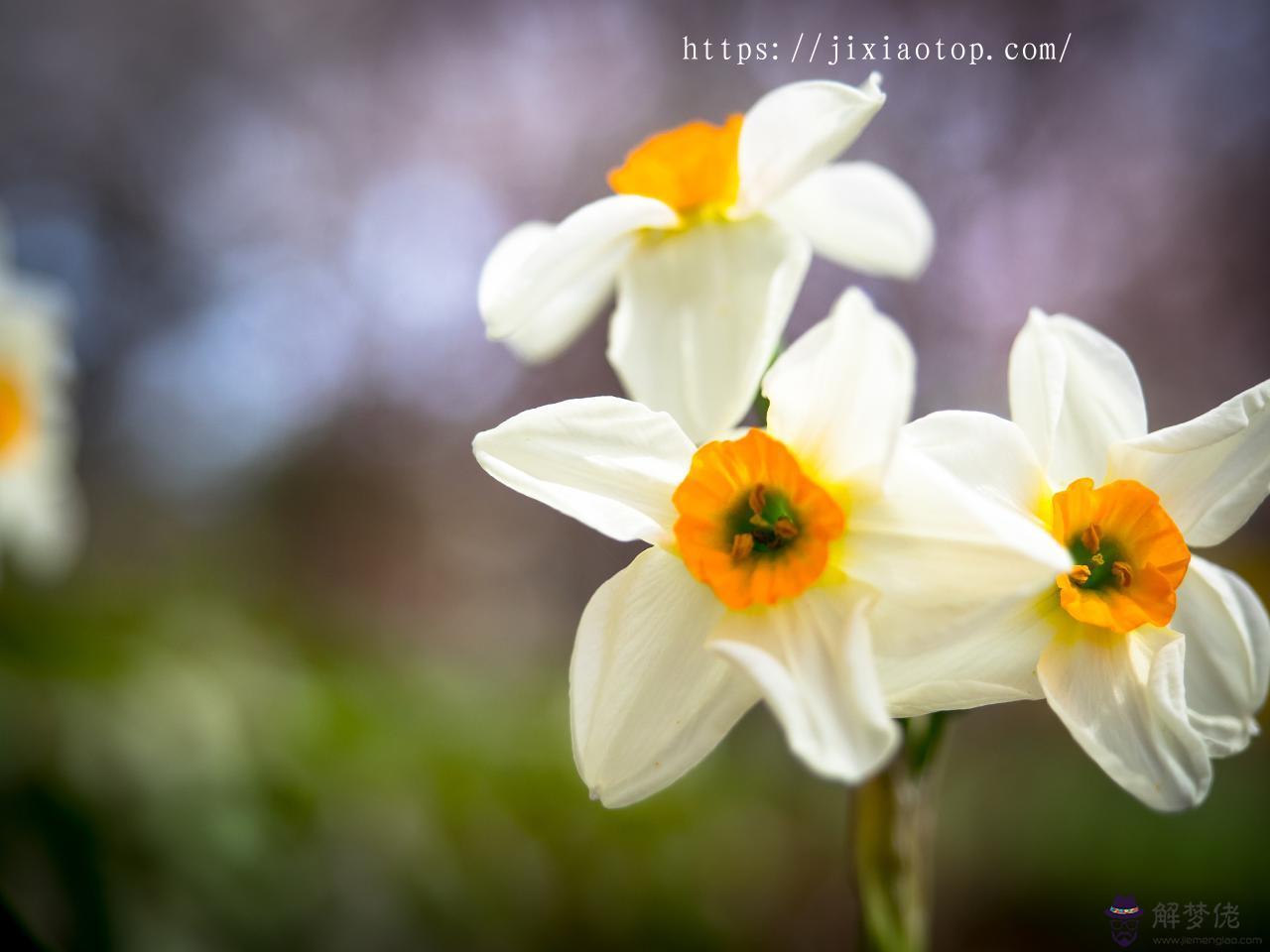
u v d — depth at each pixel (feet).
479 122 4.02
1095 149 3.28
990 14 3.24
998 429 0.74
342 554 4.03
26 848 1.07
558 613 3.79
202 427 4.11
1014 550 0.69
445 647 3.26
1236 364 3.47
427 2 4.01
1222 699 0.76
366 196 4.20
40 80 4.17
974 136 3.20
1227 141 3.39
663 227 0.90
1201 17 3.29
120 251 4.24
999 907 2.35
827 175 0.97
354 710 1.69
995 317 3.18
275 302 4.26
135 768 1.14
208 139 4.29
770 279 0.87
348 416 4.18
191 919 1.10
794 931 2.09
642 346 0.87
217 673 1.48
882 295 3.08
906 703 0.73
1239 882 2.21
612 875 1.61
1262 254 3.37
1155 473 0.77
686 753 0.74
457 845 1.49
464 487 4.06
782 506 0.75
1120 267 3.35
